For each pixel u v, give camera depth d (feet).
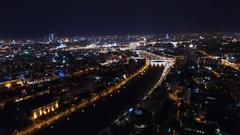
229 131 654.12
